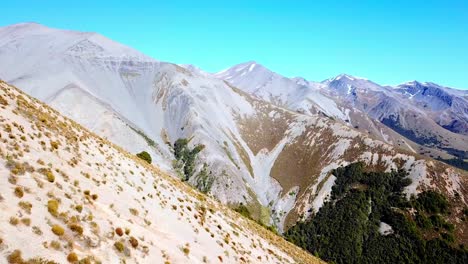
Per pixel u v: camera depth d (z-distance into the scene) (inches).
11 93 1416.1
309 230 7032.5
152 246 991.6
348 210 7106.3
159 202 1438.2
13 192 744.3
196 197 2098.9
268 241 2304.4
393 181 7623.0
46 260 622.5
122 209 1082.7
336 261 6200.8
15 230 641.6
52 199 817.5
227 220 2018.9
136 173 1625.2
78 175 1090.7
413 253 5994.1
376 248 6230.3
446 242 6112.2
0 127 996.6
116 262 787.4
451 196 7027.6
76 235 768.3
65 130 1450.5
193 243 1266.0
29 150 993.5
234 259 1432.1
